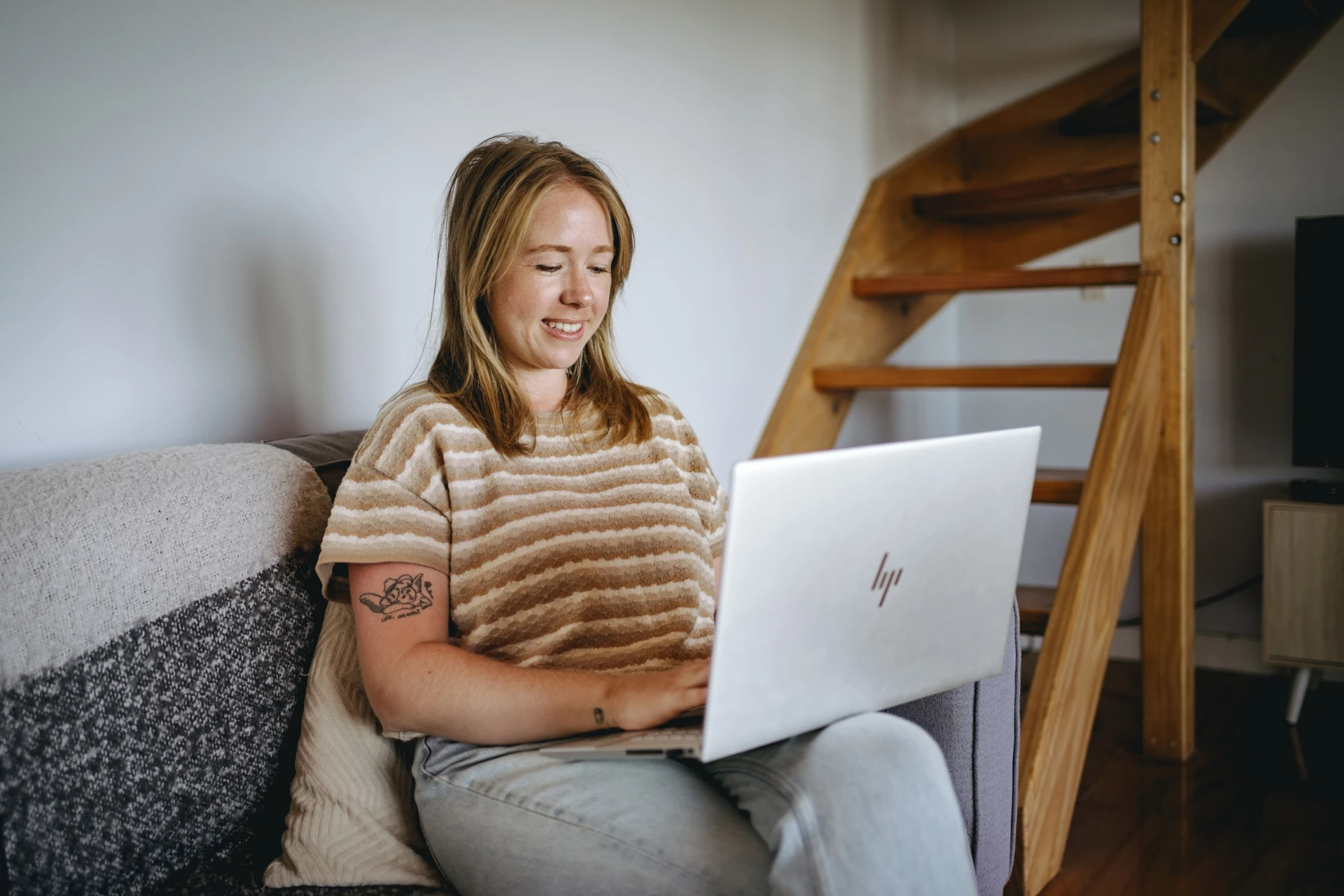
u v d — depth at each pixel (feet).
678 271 7.68
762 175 8.55
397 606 3.57
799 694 3.12
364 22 5.37
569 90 6.68
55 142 4.14
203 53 4.64
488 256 4.02
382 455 3.74
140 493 3.45
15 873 2.83
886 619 3.28
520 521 3.86
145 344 4.49
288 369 5.11
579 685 3.45
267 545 3.84
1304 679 8.61
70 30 4.16
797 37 8.91
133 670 3.24
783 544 2.87
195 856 3.45
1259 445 9.86
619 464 4.25
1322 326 8.59
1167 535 7.84
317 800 3.62
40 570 3.02
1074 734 6.40
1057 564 11.11
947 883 3.08
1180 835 6.67
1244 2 7.50
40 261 4.11
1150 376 7.50
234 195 4.81
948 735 4.19
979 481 3.40
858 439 10.25
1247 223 9.76
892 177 10.14
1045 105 10.83
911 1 10.56
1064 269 8.32
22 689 2.89
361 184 5.42
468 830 3.43
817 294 9.39
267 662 3.76
